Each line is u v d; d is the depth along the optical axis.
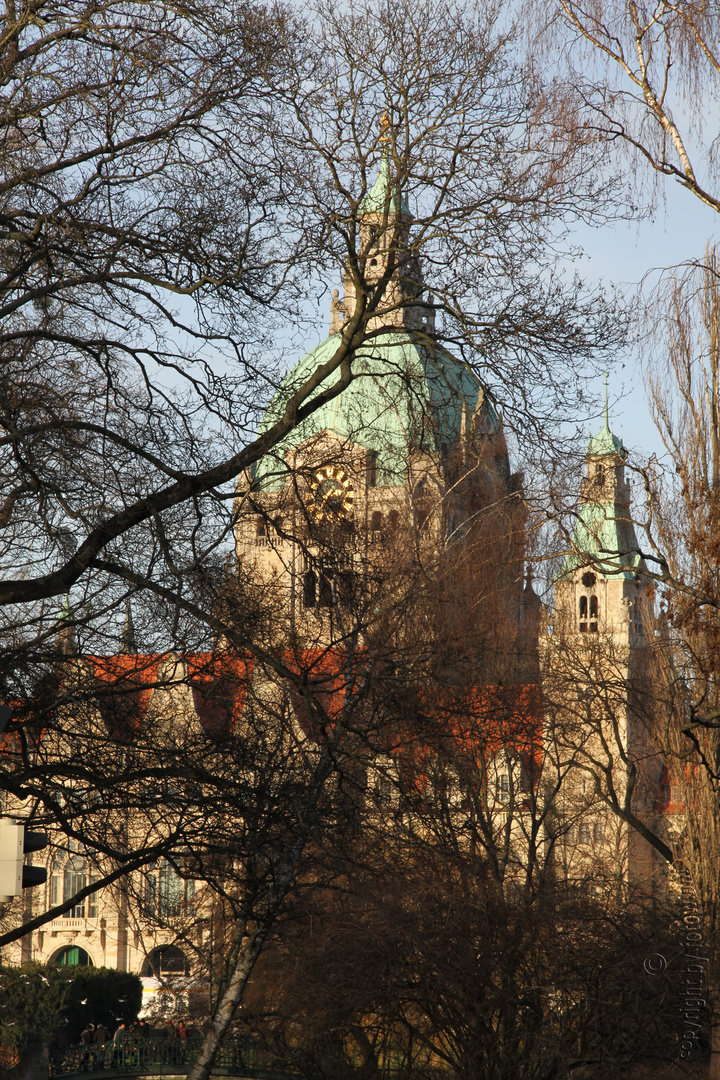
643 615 70.88
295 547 40.59
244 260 39.25
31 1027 130.62
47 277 36.38
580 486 54.31
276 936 48.50
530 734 67.94
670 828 84.44
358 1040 63.19
